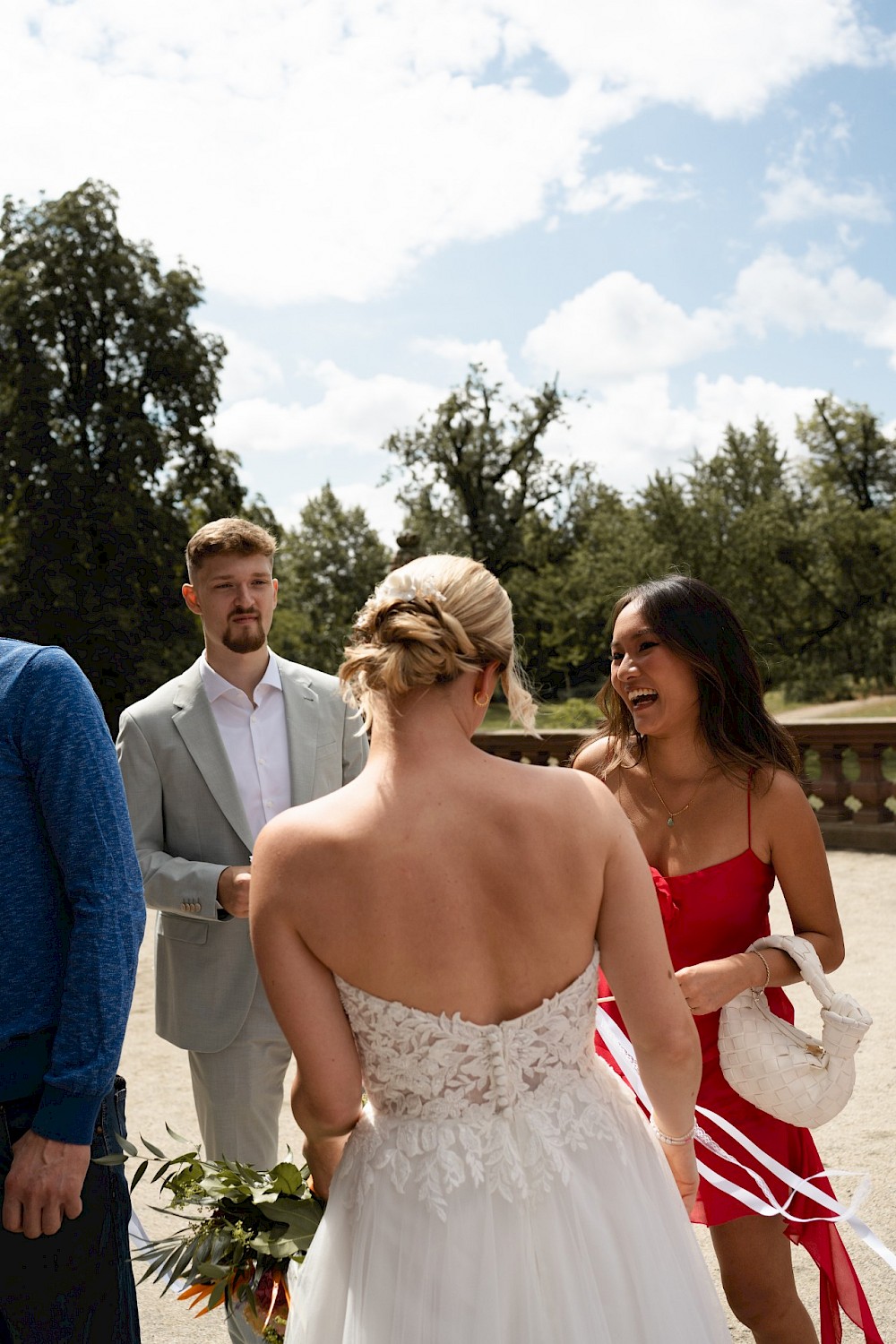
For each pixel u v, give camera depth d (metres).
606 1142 1.53
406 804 1.46
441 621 1.47
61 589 27.75
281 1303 1.73
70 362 30.12
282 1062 2.83
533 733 1.57
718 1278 3.18
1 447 28.94
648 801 2.48
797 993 5.67
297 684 3.04
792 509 40.50
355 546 63.09
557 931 1.47
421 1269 1.42
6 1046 1.79
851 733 9.30
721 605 2.41
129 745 2.91
